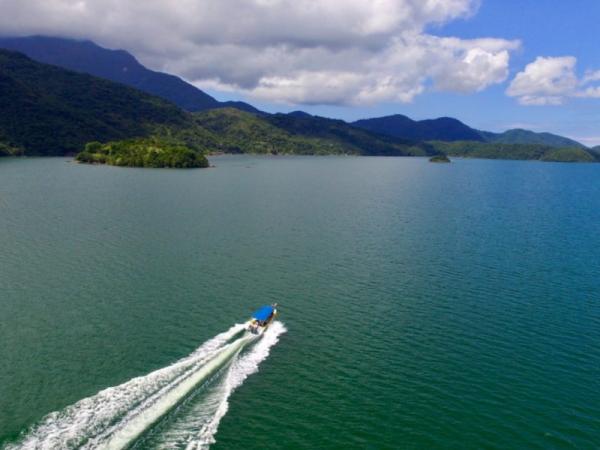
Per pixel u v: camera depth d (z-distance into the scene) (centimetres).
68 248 10894
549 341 7044
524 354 6669
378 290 8944
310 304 8238
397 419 5259
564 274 9994
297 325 7438
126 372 5912
